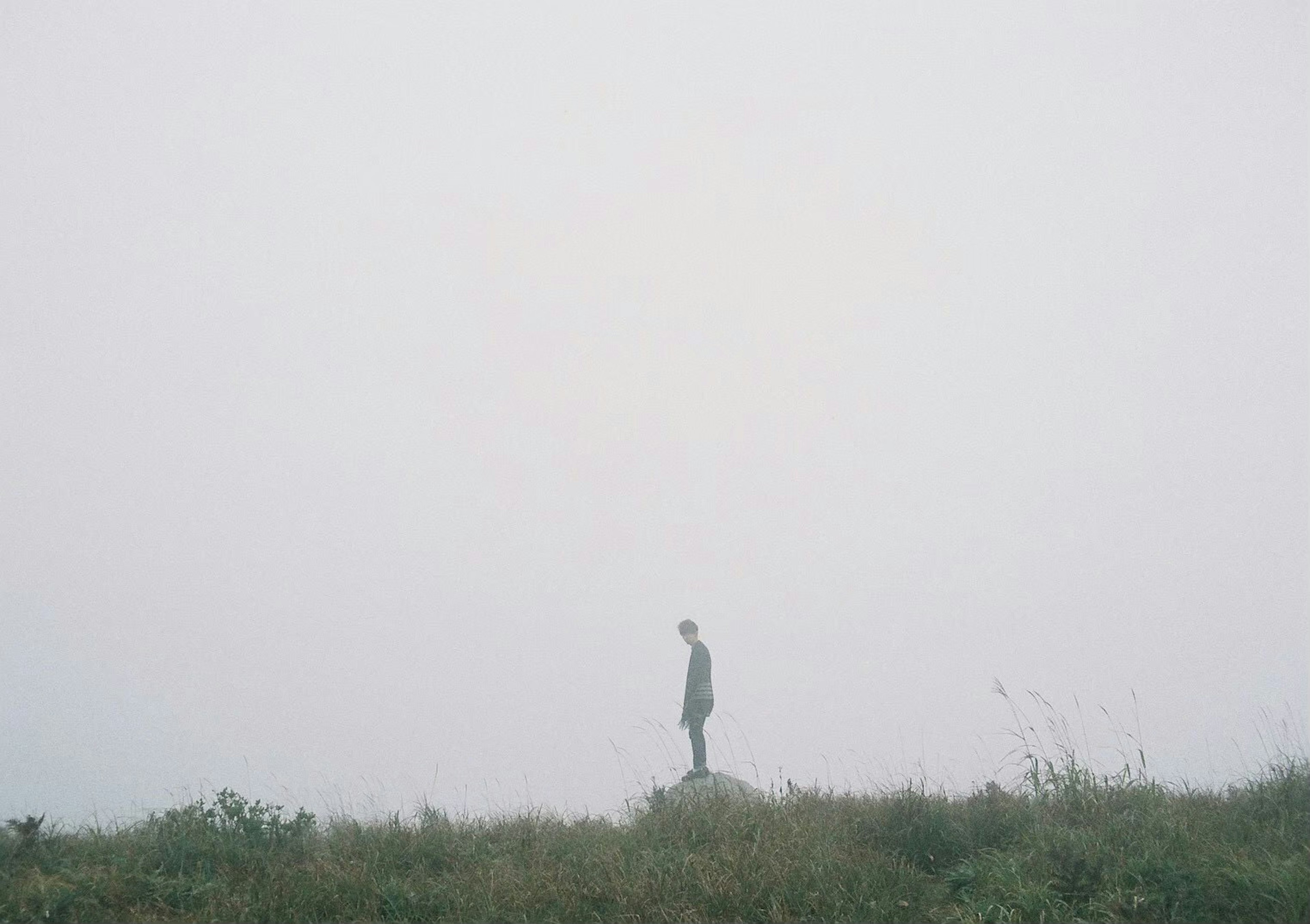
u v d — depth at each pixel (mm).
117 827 12234
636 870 9953
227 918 9180
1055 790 11992
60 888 9438
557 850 11172
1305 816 10859
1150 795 11648
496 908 9398
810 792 13688
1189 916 8648
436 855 11070
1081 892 9219
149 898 9578
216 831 11500
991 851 10453
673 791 14039
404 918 9375
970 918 8891
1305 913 8289
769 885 9555
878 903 9219
